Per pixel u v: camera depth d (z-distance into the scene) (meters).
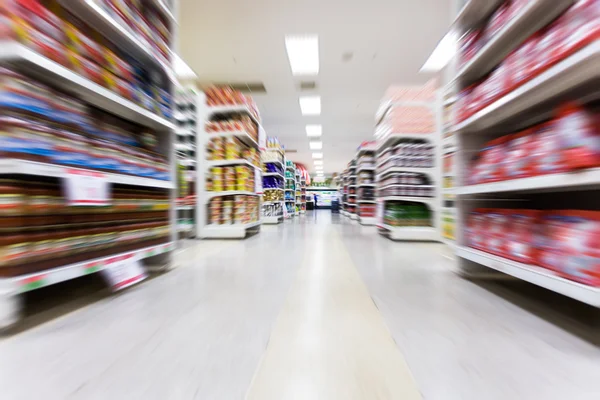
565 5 1.02
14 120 0.85
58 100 1.01
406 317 1.01
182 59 4.73
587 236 0.88
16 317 0.89
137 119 1.51
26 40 0.87
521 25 1.15
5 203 0.85
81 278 1.50
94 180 1.09
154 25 1.51
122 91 1.31
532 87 1.04
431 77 5.35
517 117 1.42
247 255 2.22
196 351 0.76
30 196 0.92
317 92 6.12
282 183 6.98
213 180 3.36
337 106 7.02
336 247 2.69
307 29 3.93
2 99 0.83
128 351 0.76
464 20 1.50
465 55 1.57
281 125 8.85
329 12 3.60
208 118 3.45
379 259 2.10
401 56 4.62
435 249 2.61
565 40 0.90
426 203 3.29
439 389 0.61
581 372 0.68
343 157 15.55
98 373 0.66
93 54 1.15
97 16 1.12
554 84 1.02
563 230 0.97
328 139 10.95
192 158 3.52
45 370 0.67
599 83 1.02
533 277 1.06
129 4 1.30
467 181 1.61
